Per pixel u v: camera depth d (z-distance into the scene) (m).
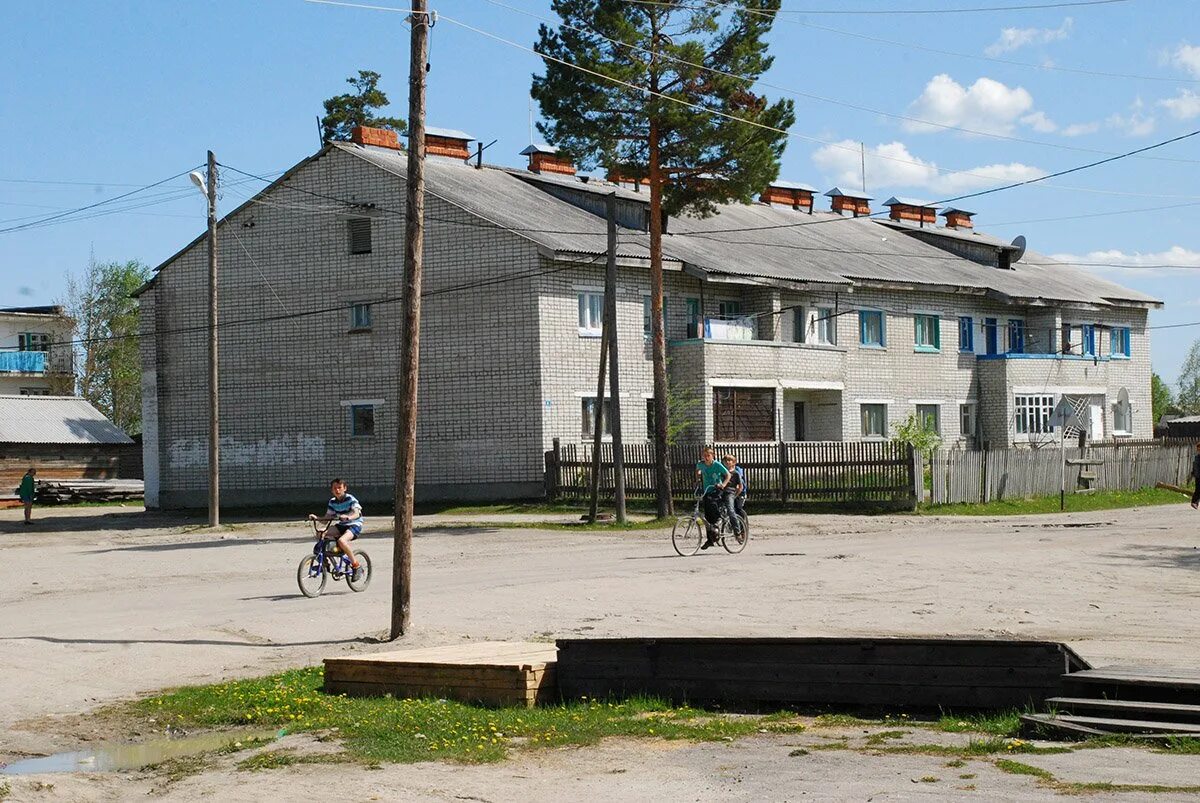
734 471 25.48
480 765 9.77
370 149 45.69
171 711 12.16
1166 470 46.59
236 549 29.66
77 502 52.38
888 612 16.44
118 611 19.14
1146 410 64.56
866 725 10.41
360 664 12.80
